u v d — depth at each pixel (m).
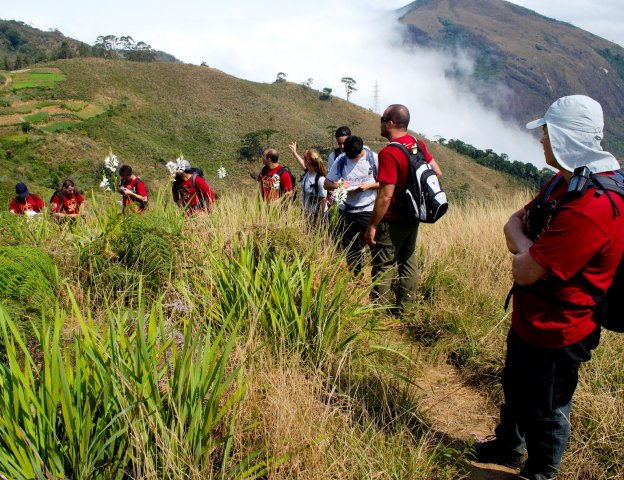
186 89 129.88
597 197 2.03
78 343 2.14
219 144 111.81
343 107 149.62
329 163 5.95
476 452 2.74
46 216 5.15
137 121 112.62
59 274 3.63
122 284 3.63
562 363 2.27
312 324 3.26
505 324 3.90
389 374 3.28
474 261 5.14
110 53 162.88
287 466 2.24
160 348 2.42
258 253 3.90
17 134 82.31
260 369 2.73
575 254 2.04
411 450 2.48
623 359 3.21
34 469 1.74
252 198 5.24
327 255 3.89
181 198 5.82
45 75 119.56
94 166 72.31
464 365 3.61
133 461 1.97
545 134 2.33
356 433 2.55
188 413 2.14
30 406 1.96
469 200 7.92
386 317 4.14
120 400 2.03
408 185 3.94
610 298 2.24
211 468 2.12
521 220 2.54
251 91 137.25
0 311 2.15
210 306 3.31
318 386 2.77
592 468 2.54
